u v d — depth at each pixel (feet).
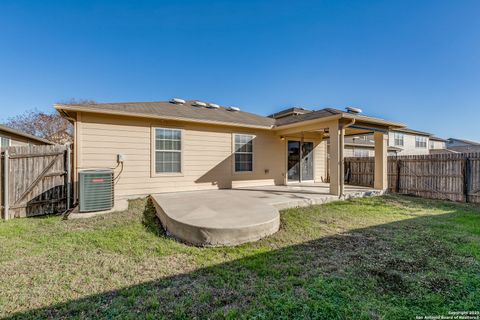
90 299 7.08
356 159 35.86
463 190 24.47
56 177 18.72
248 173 30.55
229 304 6.81
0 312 6.48
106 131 21.97
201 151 27.22
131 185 23.15
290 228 14.39
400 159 29.91
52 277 8.38
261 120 34.65
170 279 8.27
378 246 11.41
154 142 24.25
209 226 11.65
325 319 6.13
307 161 35.99
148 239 12.31
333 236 12.99
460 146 96.84
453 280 8.11
